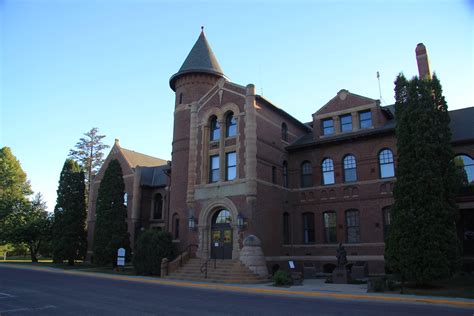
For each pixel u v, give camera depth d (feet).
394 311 39.32
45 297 47.73
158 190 136.46
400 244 61.16
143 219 133.80
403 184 63.67
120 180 116.16
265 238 84.23
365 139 90.22
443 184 63.67
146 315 35.65
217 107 93.61
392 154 86.48
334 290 57.72
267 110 93.50
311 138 101.86
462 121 83.92
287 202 95.76
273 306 42.45
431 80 71.51
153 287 62.23
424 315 36.83
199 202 90.38
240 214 81.56
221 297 50.34
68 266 119.14
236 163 86.79
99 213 113.19
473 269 72.23
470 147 78.18
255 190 82.79
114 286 62.54
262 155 87.92
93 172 212.43
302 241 94.73
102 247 108.88
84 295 50.08
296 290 57.47
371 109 91.61
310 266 87.71
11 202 162.30
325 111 98.84
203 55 109.91
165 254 86.84
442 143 66.23
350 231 89.10
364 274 78.43
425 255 58.65
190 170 93.86
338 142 93.76
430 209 60.54
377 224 84.69
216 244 86.84
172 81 111.86
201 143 94.32
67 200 130.31
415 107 66.80
